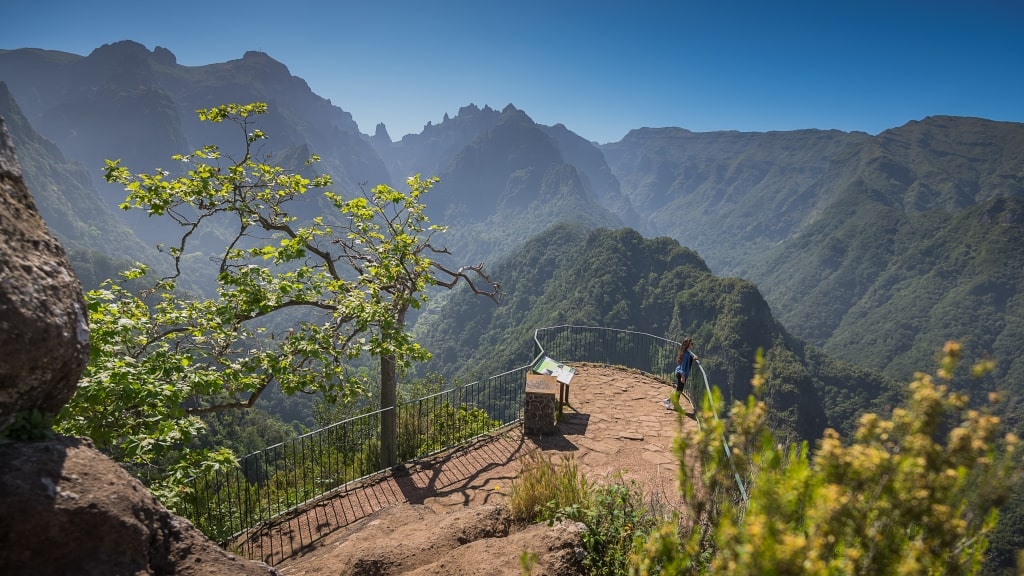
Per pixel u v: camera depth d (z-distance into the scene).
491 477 10.14
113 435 7.09
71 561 2.76
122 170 10.35
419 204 13.50
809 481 2.08
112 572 2.84
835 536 2.01
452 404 14.17
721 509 2.38
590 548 5.19
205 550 3.43
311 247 11.82
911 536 2.13
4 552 2.66
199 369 8.20
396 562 5.73
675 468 10.24
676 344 16.95
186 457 7.03
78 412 6.96
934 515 1.91
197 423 7.25
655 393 14.55
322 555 7.09
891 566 1.94
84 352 3.36
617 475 7.12
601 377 15.85
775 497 2.04
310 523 8.83
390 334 10.36
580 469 10.25
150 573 3.00
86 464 3.15
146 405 7.15
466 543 6.00
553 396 11.88
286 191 11.77
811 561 1.85
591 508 5.88
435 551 5.85
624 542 5.24
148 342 8.88
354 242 12.98
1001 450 1.88
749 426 2.31
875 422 2.13
